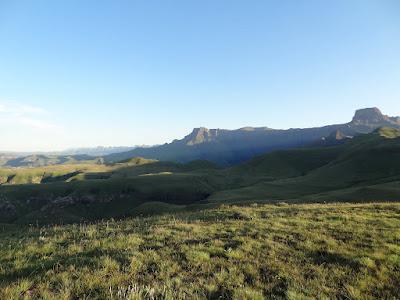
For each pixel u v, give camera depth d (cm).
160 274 1186
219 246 1518
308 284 1177
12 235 2112
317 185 15362
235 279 1184
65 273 1148
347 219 2038
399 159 18125
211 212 2559
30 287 1066
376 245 1532
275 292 1127
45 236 1845
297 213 2292
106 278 1140
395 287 1163
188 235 1697
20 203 18812
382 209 2402
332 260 1391
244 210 2539
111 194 19150
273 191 13675
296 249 1512
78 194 18912
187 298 1028
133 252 1363
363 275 1245
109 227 2034
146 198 19075
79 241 1611
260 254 1433
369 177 16550
